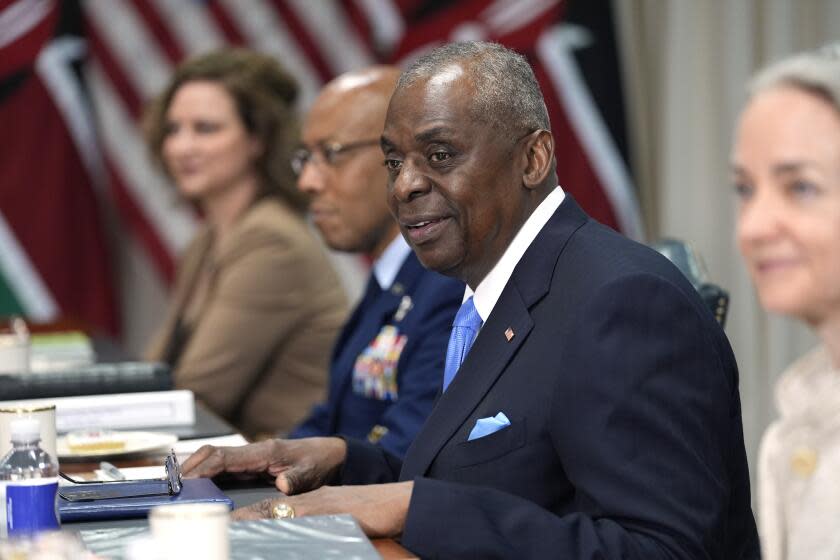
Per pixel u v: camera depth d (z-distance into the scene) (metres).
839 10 19.78
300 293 10.80
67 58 17.97
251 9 18.56
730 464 4.94
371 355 7.68
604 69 19.03
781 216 3.30
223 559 3.23
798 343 19.81
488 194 4.90
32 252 17.86
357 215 8.41
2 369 9.32
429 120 4.84
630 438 4.36
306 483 5.55
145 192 18.22
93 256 18.20
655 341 4.45
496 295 5.07
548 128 5.06
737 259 19.72
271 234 10.85
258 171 12.15
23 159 17.81
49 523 4.16
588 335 4.49
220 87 12.09
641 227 19.34
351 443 5.81
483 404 4.84
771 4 19.73
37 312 17.91
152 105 12.74
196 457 5.52
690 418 4.41
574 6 18.94
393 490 4.57
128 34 18.19
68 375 7.97
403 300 7.70
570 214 5.06
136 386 8.07
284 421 10.73
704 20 19.52
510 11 18.77
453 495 4.42
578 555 4.23
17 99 17.78
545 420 4.61
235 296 10.72
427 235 4.95
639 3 19.31
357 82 8.54
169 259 18.31
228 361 10.63
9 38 17.72
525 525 4.32
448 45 5.03
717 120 19.66
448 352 5.31
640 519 4.26
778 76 3.35
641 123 19.31
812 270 3.28
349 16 18.77
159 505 4.70
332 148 8.38
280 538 3.99
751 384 19.72
